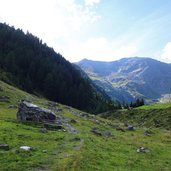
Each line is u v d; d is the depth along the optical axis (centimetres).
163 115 13125
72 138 5047
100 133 6488
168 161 4684
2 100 10138
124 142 5991
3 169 2992
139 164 4141
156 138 7650
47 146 4184
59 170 3078
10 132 4819
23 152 3638
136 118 14288
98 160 3850
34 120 6494
